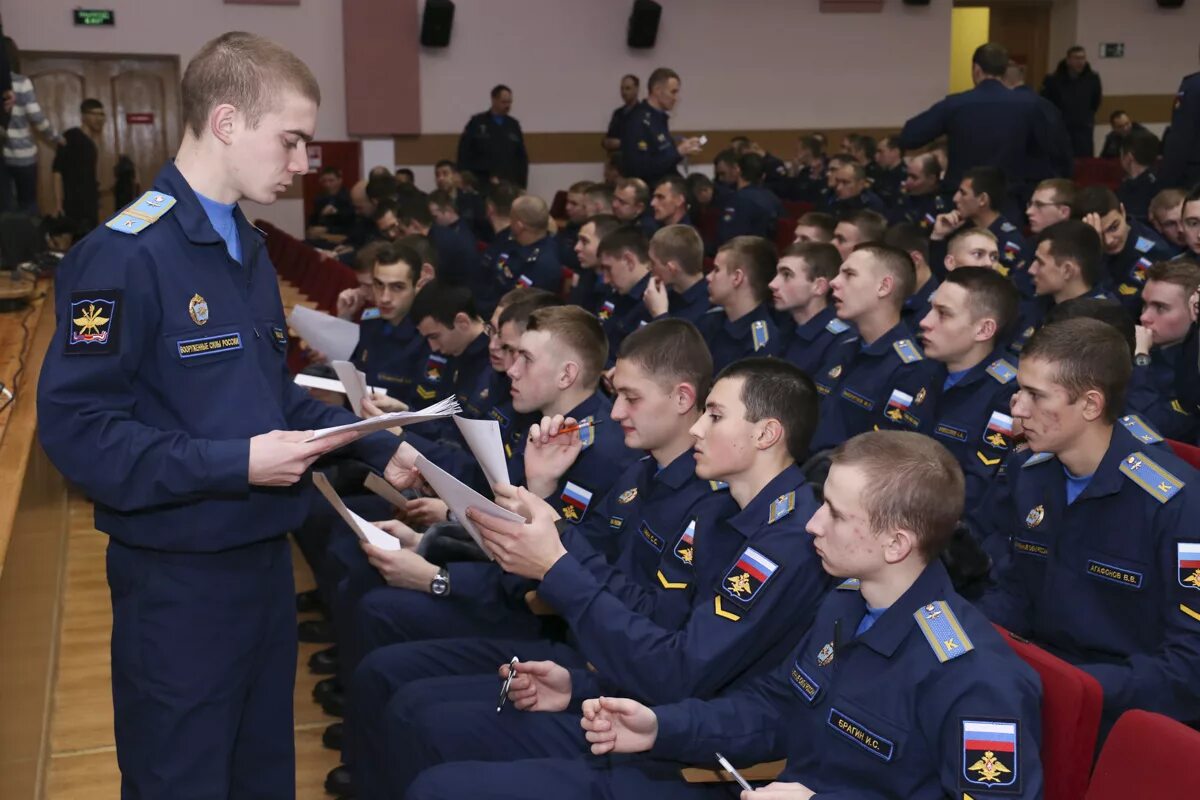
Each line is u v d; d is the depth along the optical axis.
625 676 1.99
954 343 3.25
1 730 2.38
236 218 1.94
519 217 6.71
